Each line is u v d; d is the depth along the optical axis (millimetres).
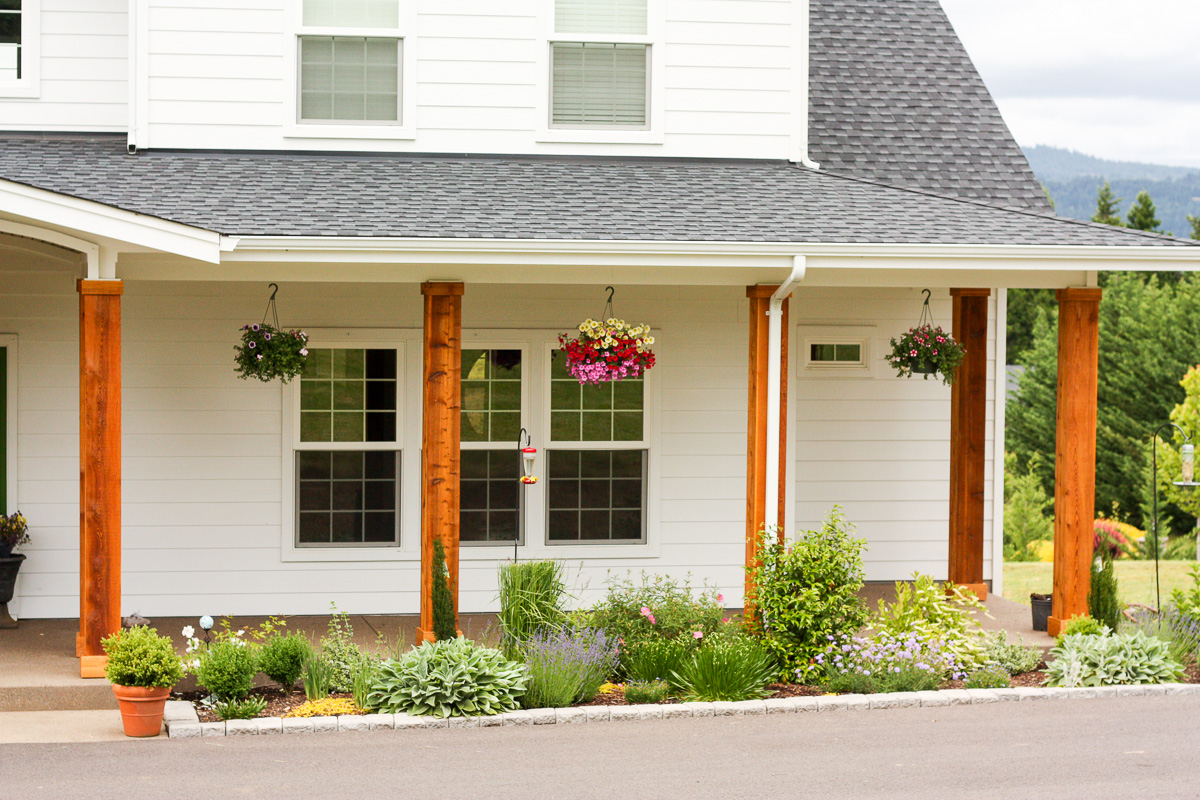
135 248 8570
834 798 6633
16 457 10938
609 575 11758
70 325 10992
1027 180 12625
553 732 7930
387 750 7461
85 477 8547
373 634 10570
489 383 11586
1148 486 29922
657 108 11289
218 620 11133
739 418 11945
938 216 10133
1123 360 33312
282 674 8602
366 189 9938
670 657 8969
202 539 11211
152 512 11148
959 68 13789
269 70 10828
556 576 9883
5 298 10891
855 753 7469
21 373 10930
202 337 11188
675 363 11844
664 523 11852
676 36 11312
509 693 8312
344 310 11344
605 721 8211
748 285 9898
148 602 11148
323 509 11406
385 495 11477
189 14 10711
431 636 9461
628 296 11742
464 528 11570
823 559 9281
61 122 10930
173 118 10711
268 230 8727
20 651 9539
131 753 7363
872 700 8625
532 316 11594
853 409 12898
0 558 10469
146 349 11117
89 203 8188
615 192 10258
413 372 11461
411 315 11430
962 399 12156
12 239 9602
